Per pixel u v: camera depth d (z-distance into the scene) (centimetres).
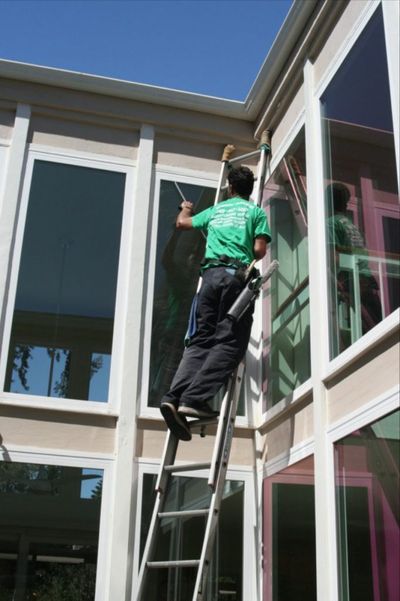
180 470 391
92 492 433
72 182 504
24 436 437
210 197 523
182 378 386
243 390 476
